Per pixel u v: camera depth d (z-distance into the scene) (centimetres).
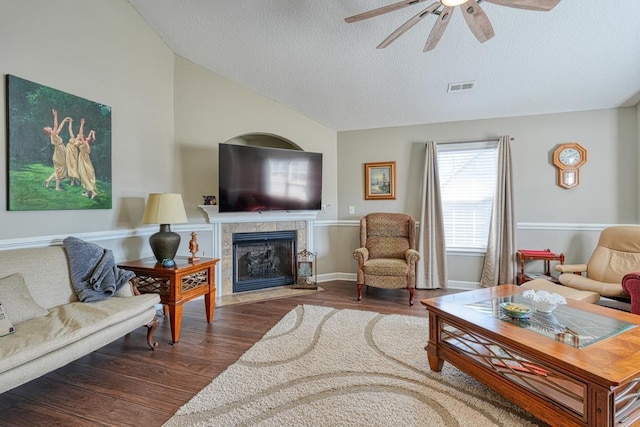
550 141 409
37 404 181
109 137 293
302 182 429
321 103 431
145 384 200
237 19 316
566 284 317
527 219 417
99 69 285
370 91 399
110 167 294
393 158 469
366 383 199
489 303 220
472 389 193
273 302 377
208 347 253
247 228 421
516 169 420
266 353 240
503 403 179
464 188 445
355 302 376
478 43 310
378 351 243
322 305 363
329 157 486
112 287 236
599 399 129
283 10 298
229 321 312
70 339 175
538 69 338
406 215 439
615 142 388
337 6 286
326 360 229
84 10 271
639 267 308
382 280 374
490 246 417
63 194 252
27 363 158
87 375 211
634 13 264
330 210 490
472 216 442
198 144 392
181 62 384
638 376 130
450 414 170
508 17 278
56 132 247
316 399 182
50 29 243
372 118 454
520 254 386
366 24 303
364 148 483
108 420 167
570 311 206
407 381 202
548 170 410
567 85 357
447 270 443
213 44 354
